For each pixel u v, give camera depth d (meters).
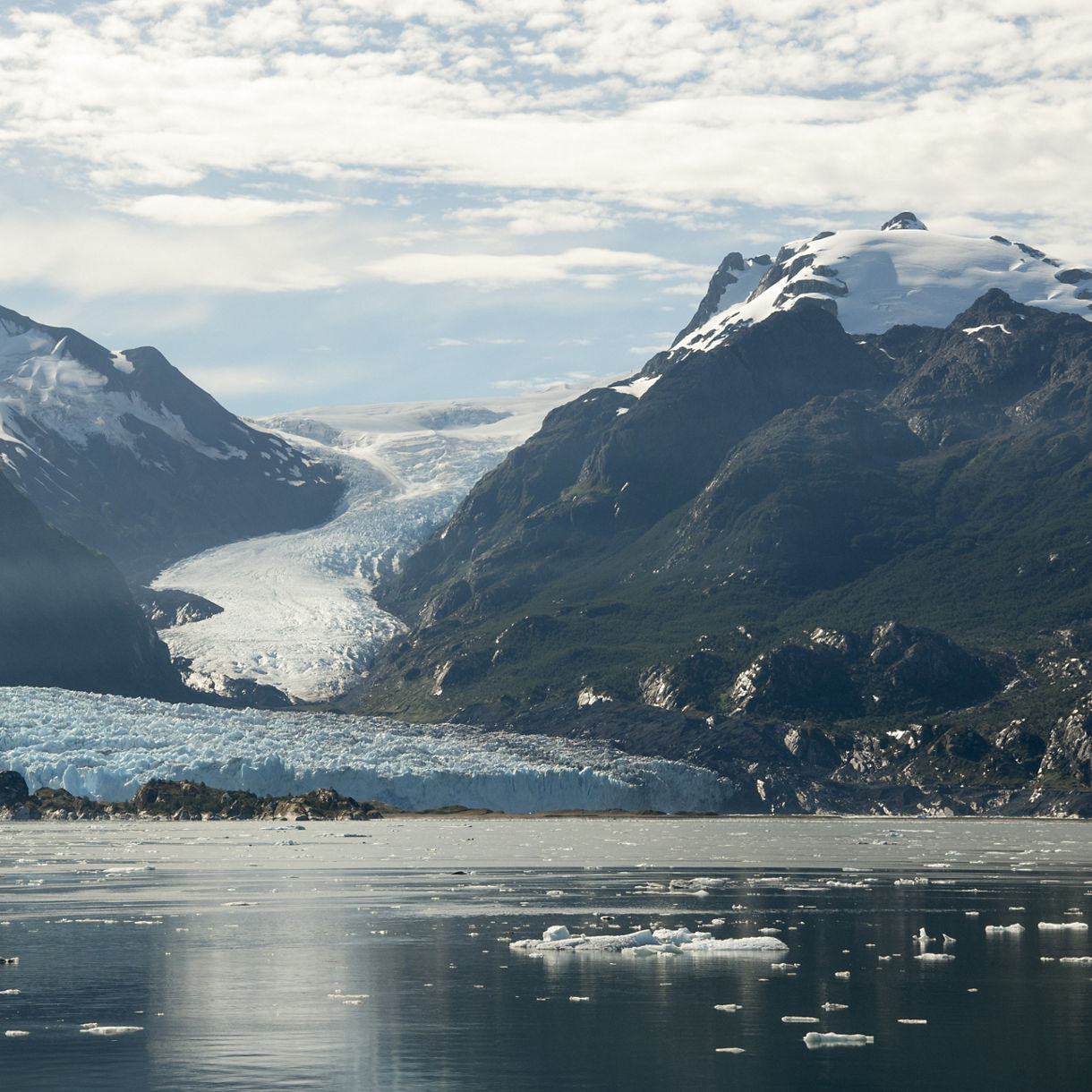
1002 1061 36.97
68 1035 40.03
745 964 51.84
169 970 50.78
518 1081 34.94
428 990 46.69
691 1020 41.84
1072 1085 34.66
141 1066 36.31
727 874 94.31
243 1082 34.75
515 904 72.75
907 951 55.41
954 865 105.12
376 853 115.69
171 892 79.31
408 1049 38.25
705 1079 35.12
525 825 184.00
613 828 177.00
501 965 51.91
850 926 63.62
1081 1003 44.38
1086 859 112.94
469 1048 38.38
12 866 99.31
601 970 50.66
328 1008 43.75
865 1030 40.62
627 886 83.69
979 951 55.31
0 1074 35.56
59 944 57.38
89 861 105.12
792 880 88.81
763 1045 38.78
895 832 174.88
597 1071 35.88
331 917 67.00
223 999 45.28
